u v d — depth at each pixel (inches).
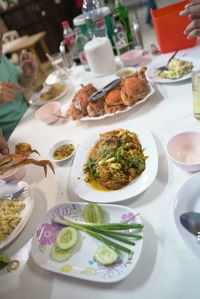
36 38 174.9
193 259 22.5
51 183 38.6
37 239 28.7
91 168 35.7
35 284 25.6
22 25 206.5
